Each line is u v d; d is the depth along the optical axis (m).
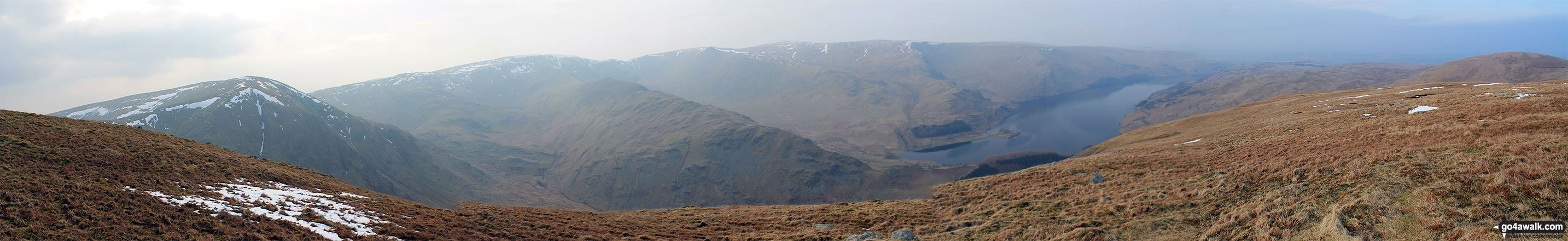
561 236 37.94
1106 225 32.81
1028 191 50.34
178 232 28.23
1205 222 29.86
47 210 28.56
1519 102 47.94
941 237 38.00
